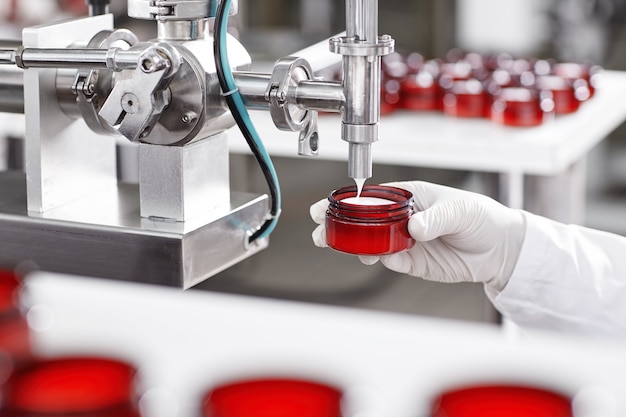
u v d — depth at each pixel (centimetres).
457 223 135
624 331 149
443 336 129
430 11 326
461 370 114
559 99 236
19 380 98
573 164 228
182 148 97
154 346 125
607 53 318
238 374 103
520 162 209
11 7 262
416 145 217
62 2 264
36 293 136
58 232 100
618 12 314
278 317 136
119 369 100
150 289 150
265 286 293
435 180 289
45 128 102
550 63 274
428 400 97
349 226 104
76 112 103
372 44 92
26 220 100
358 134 94
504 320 211
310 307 142
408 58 276
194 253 97
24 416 92
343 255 289
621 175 323
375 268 287
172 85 94
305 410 96
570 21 318
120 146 227
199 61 94
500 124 226
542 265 149
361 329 132
